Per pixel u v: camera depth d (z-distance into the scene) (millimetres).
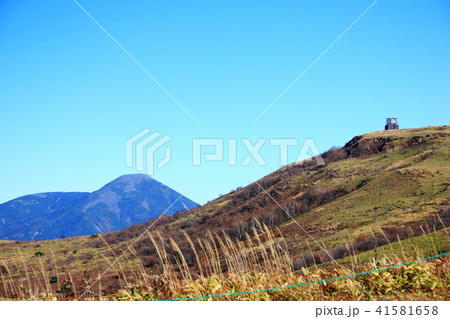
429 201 42312
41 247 35656
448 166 53688
